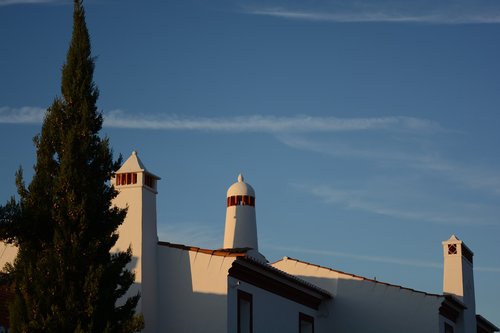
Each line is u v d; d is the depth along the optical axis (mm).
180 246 30406
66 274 22016
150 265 29938
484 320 48344
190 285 29875
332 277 40125
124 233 29875
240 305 31156
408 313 38719
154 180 31297
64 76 24000
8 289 25203
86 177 23047
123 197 30281
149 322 29266
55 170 23250
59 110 23688
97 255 22531
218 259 29797
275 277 33156
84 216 22531
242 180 43969
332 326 39469
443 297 38438
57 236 22203
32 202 22828
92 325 21562
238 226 42875
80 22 24578
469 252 46781
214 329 29172
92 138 23562
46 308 21703
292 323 35250
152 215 30703
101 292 21922
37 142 23516
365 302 39312
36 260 22438
